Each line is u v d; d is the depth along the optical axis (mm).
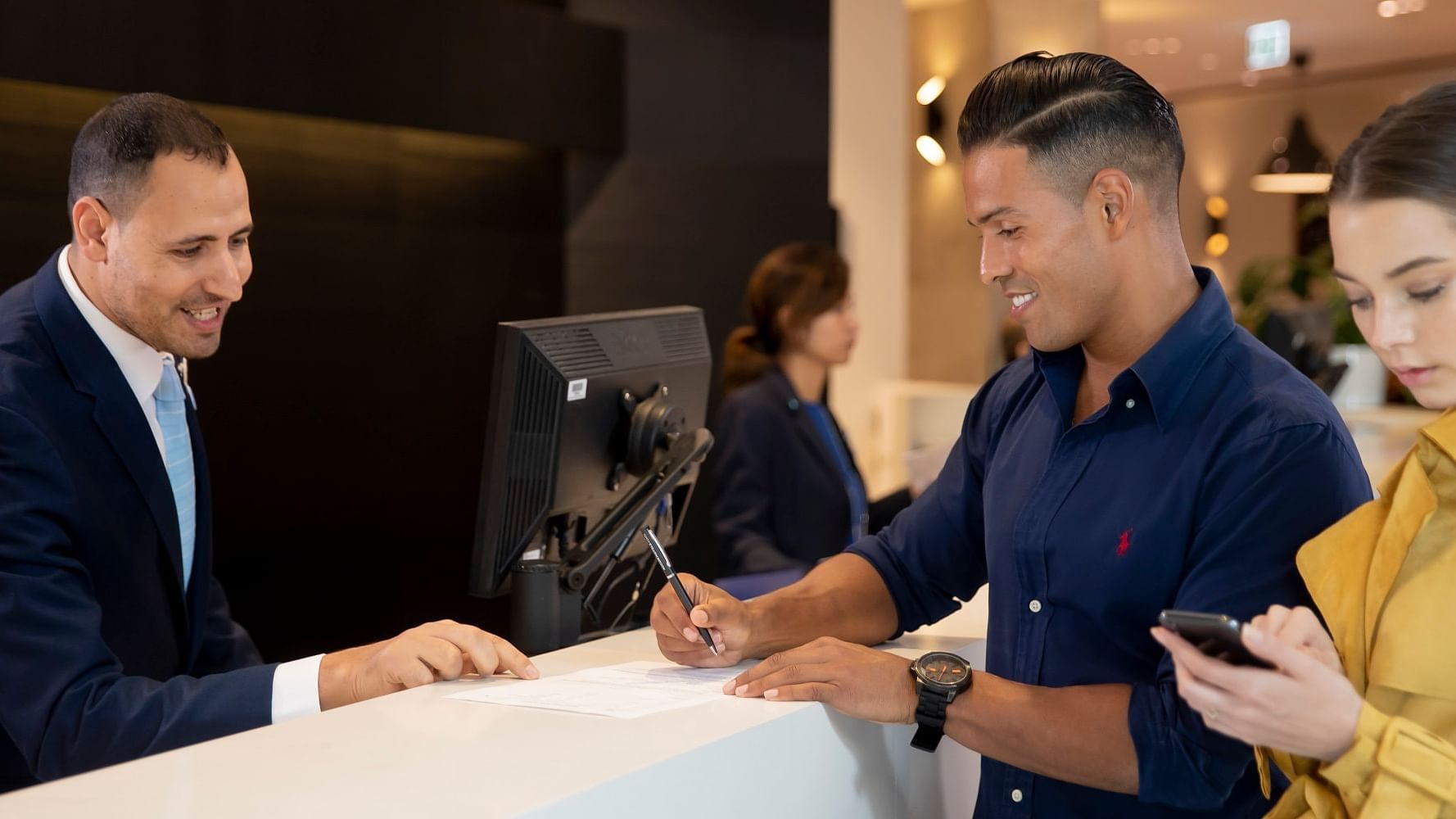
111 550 1766
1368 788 1088
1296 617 1131
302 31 3498
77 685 1532
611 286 4664
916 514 1796
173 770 1151
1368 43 9219
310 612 4043
